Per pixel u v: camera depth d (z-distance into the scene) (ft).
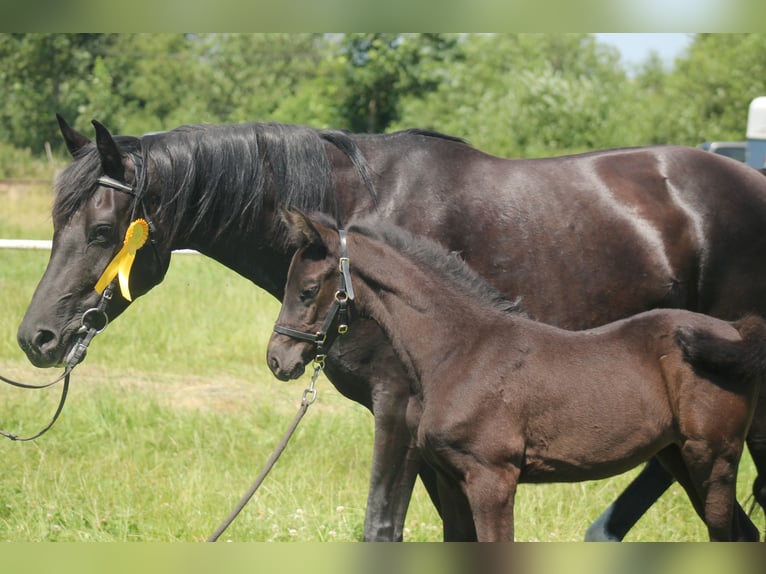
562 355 17.90
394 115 111.34
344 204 20.30
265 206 20.27
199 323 43.01
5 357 38.09
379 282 18.42
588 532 21.99
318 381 37.11
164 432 30.37
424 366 18.28
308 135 20.34
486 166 21.02
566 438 17.61
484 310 18.39
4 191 75.82
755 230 21.47
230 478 26.76
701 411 17.49
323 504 25.13
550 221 20.58
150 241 19.99
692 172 21.71
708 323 17.87
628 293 20.83
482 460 17.40
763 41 133.80
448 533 18.75
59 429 30.37
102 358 38.47
